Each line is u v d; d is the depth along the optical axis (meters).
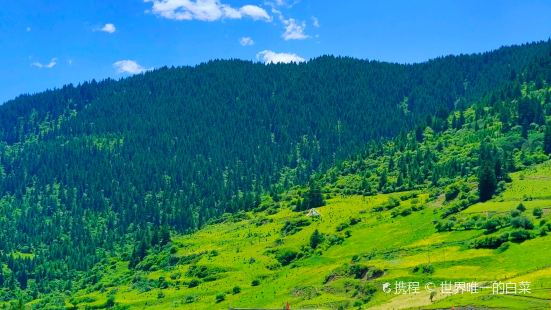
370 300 150.62
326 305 155.75
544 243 154.25
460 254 165.62
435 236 192.12
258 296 179.88
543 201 195.38
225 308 174.75
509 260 151.38
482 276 145.12
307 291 171.62
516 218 169.50
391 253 185.75
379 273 165.00
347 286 166.00
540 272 135.88
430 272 156.62
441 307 126.00
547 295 120.94
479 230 182.62
